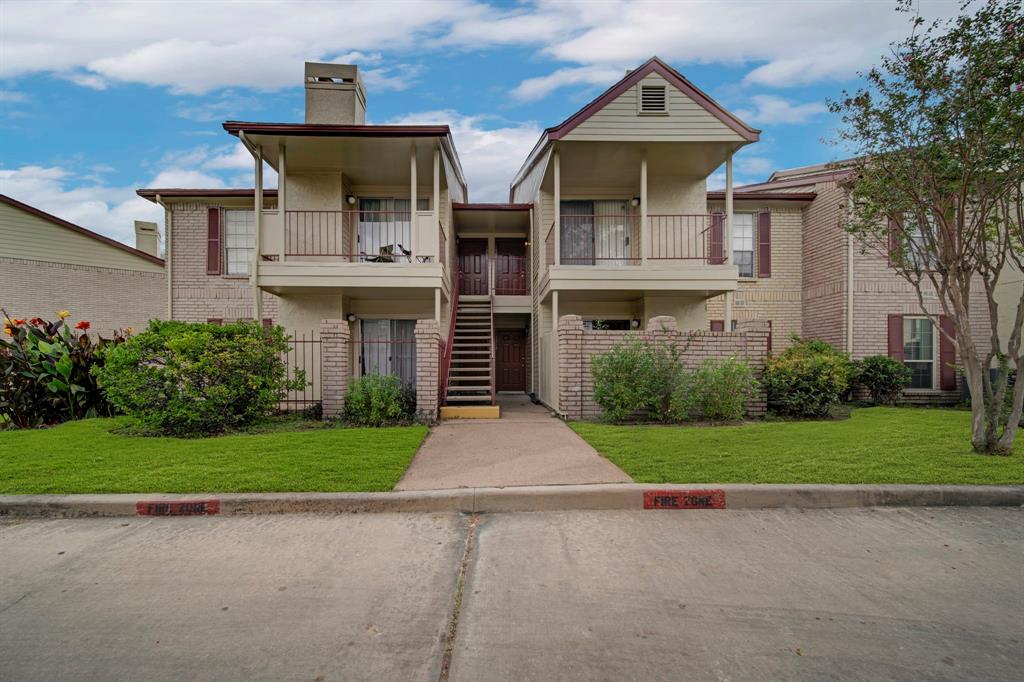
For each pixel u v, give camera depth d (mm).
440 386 10430
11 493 4895
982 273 6383
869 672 2490
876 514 4660
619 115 10992
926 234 6926
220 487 5035
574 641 2746
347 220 12586
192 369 7895
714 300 14039
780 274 14211
